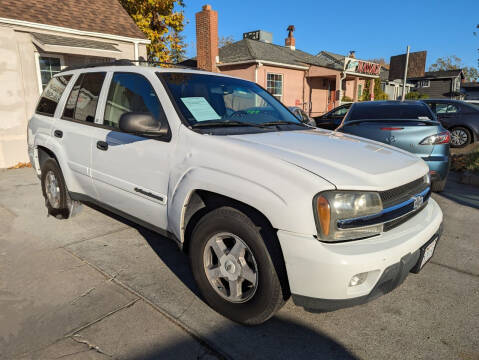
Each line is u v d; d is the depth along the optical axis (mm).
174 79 2973
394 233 2168
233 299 2332
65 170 3717
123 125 2570
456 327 2408
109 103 3271
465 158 8250
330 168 2135
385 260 1981
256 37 22969
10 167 7719
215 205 2447
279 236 2006
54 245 3561
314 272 1938
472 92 50938
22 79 7898
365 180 2098
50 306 2527
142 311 2494
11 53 7641
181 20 16328
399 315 2535
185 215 2529
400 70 38750
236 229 2197
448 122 10969
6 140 7703
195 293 2746
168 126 2689
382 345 2225
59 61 8656
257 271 2162
